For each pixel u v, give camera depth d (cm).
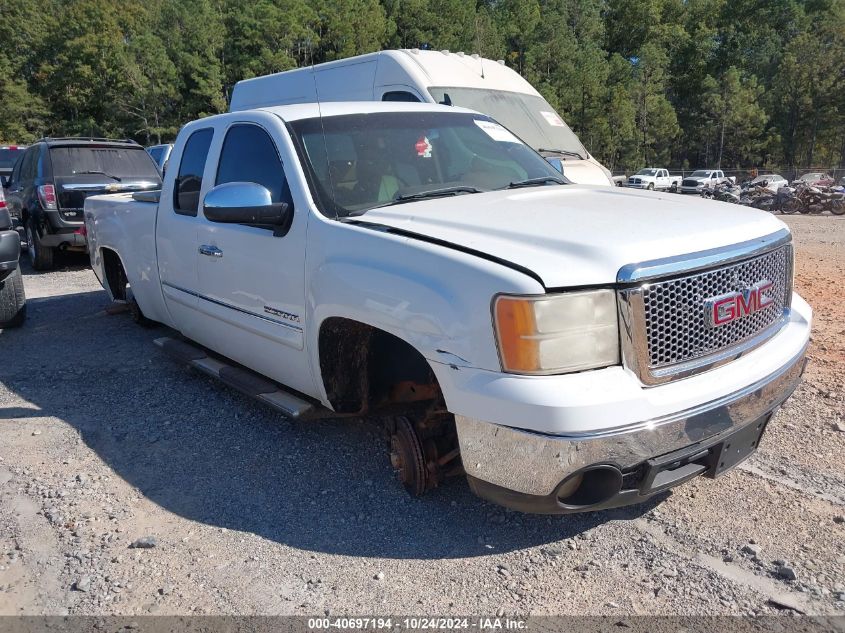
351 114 415
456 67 957
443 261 282
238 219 360
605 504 268
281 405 389
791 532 312
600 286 259
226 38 5997
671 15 7662
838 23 6075
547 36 5634
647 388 264
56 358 595
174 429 443
